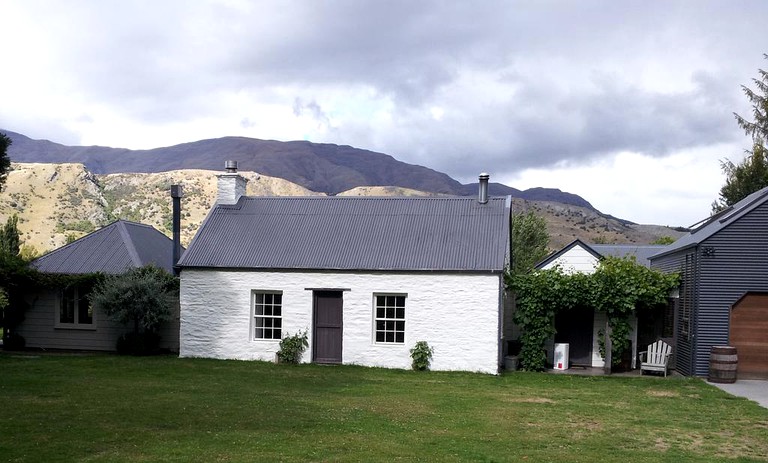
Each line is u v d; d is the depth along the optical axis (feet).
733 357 59.41
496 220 70.08
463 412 42.93
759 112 129.39
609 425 39.96
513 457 31.07
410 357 65.51
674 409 45.88
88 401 43.19
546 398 49.83
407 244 68.64
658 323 72.59
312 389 51.24
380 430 36.24
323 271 67.62
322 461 29.17
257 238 72.38
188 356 70.23
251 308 69.36
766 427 40.01
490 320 63.98
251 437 33.53
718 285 62.08
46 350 76.74
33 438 32.53
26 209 350.64
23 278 73.87
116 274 74.08
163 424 36.40
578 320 71.61
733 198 140.97
